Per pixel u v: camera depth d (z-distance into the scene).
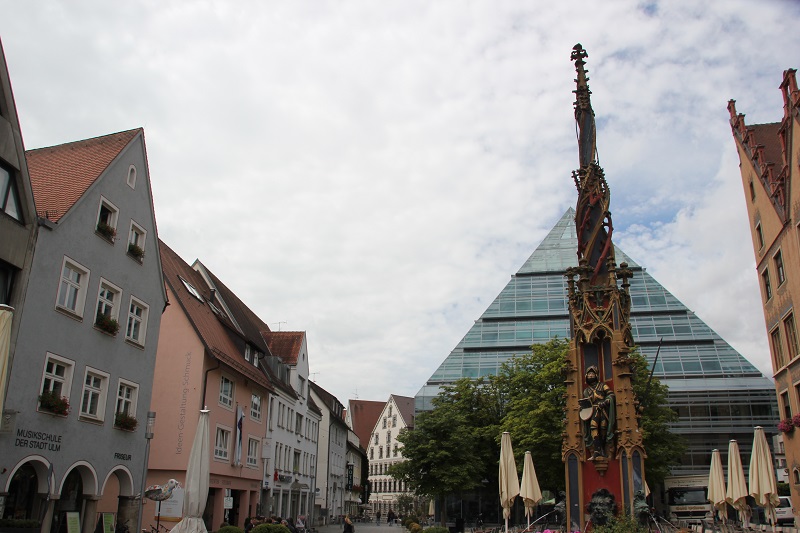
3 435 18.45
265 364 47.41
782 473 47.84
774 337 32.31
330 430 71.31
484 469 41.94
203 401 32.81
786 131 28.64
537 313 81.56
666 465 40.97
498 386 48.25
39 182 24.09
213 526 34.75
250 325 48.97
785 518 35.84
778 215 29.86
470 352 79.75
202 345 33.22
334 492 75.88
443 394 50.53
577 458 16.77
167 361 33.25
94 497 22.78
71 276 22.31
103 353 23.75
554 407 39.12
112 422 24.20
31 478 20.53
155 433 32.34
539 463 39.22
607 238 18.08
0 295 19.02
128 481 25.28
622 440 16.38
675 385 69.69
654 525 15.92
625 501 16.02
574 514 16.42
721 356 71.88
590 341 17.31
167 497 25.91
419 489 39.88
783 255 29.61
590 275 18.03
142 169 27.12
